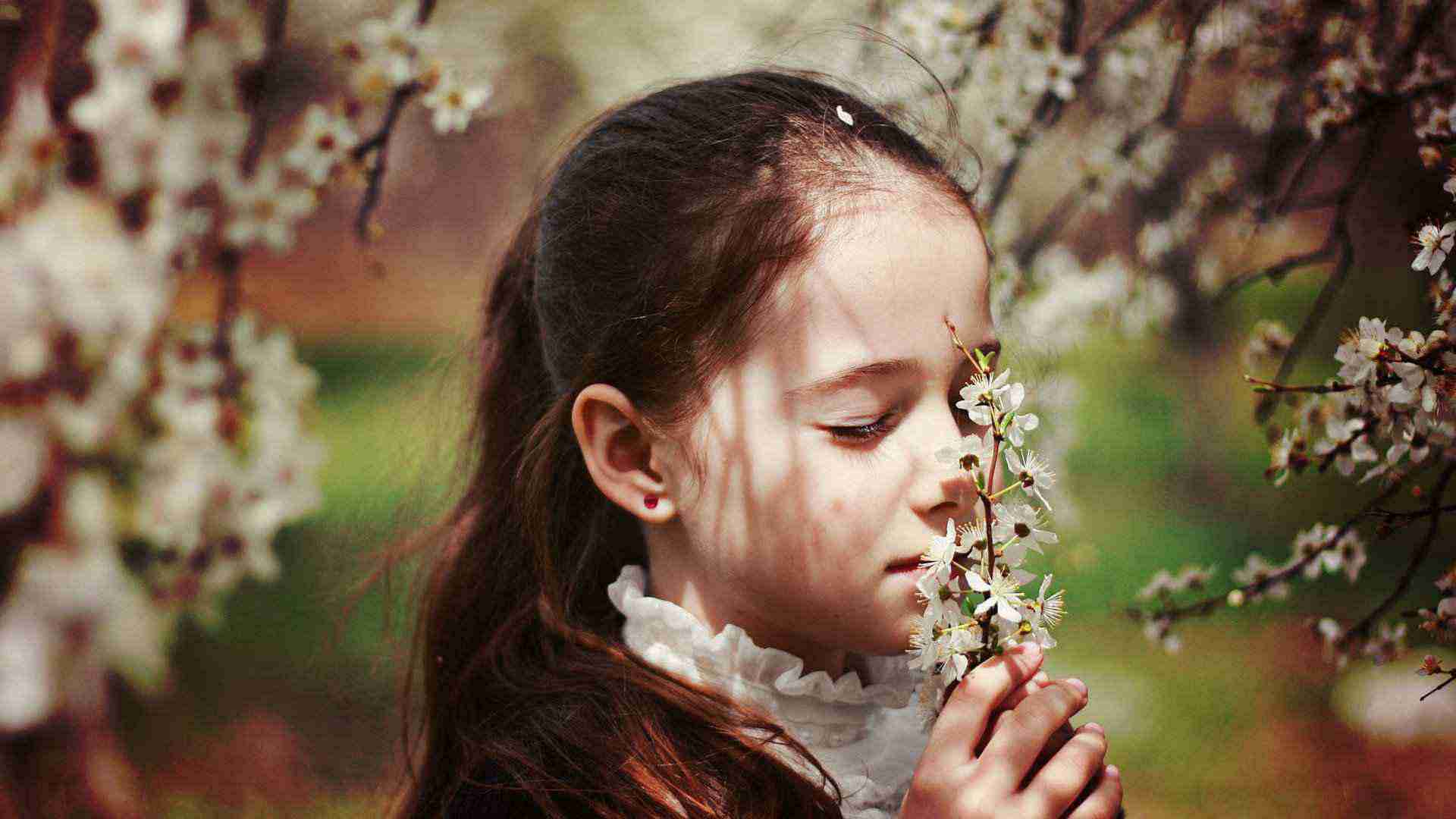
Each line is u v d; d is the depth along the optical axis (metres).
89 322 2.37
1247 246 2.05
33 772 2.93
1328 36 1.65
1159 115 2.12
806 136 1.07
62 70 2.29
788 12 2.11
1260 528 5.59
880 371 0.96
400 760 1.58
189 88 2.25
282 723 3.73
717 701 1.04
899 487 0.96
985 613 0.97
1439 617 1.04
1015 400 0.92
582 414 1.09
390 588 1.60
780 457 0.98
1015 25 1.94
